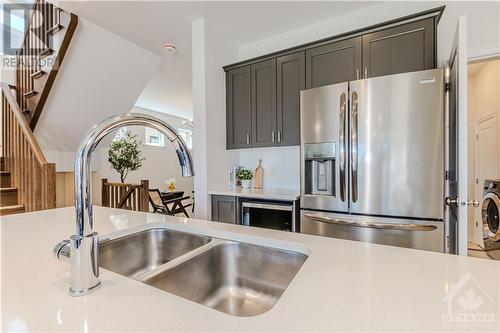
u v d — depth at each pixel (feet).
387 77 5.73
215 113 9.12
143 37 9.64
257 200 8.08
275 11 8.08
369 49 6.98
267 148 9.82
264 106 8.83
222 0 7.52
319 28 8.73
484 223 10.21
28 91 10.55
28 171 8.84
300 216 7.01
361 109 5.99
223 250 3.25
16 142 9.48
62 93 10.31
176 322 1.45
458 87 4.48
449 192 5.29
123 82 11.44
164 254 3.90
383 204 5.78
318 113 6.66
